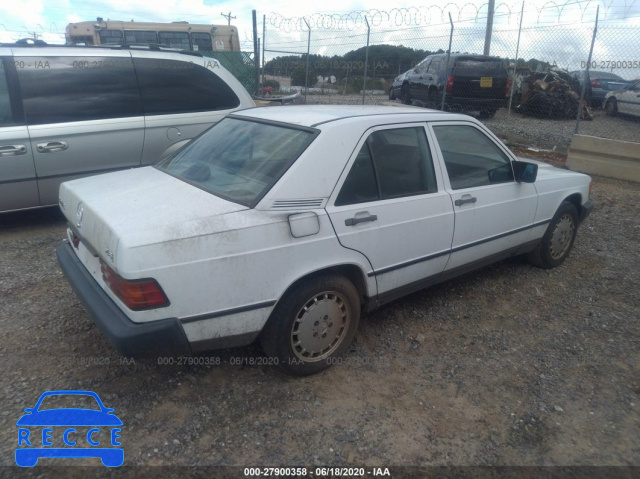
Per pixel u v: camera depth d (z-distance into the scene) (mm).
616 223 6621
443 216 3760
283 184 2979
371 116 3525
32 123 5430
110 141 5871
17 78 5387
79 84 5723
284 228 2912
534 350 3748
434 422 2967
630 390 3320
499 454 2754
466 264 4152
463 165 4043
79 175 5789
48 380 3154
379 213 3350
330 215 3109
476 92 12969
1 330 3674
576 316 4258
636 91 13438
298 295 3047
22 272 4664
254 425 2869
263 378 3270
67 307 4035
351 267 3299
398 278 3615
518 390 3283
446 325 4043
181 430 2803
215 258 2705
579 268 5215
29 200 5598
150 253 2551
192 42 18734
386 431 2877
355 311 3391
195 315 2707
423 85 14008
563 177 4930
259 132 3541
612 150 8828
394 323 4035
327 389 3201
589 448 2820
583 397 3242
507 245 4477
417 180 3678
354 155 3277
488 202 4117
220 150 3568
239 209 2873
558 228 5008
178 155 3852
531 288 4727
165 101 6262
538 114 14188
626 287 4801
